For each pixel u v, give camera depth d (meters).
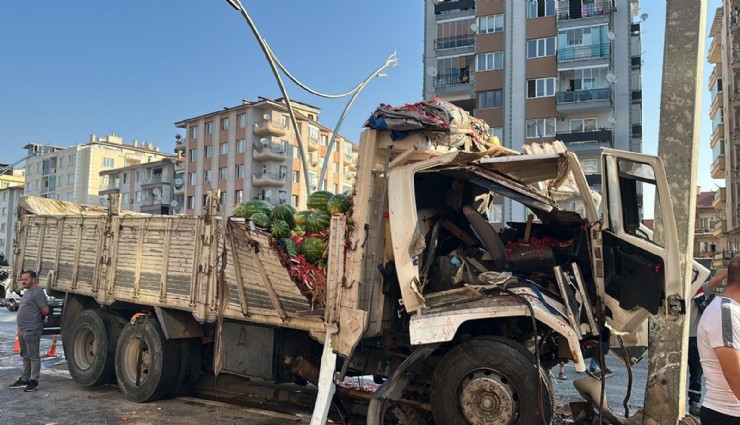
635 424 5.42
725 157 43.75
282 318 6.15
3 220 104.44
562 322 4.65
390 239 5.60
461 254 5.64
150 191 76.00
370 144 5.62
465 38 43.00
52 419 6.89
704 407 3.60
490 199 6.83
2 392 8.37
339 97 15.70
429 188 5.79
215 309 6.81
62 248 9.09
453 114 5.70
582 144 37.69
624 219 5.08
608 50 37.88
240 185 62.94
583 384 5.79
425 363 5.30
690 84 5.45
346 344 5.47
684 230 5.34
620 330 5.05
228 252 6.70
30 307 8.53
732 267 3.68
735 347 3.40
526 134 39.59
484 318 4.94
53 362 11.12
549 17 39.34
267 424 6.72
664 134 5.51
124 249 8.10
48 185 98.44
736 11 40.22
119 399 7.96
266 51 12.91
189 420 6.89
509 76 40.06
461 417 4.82
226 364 6.84
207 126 66.75
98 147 93.19
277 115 62.44
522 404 4.59
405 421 5.39
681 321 4.75
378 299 5.62
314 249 6.20
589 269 5.32
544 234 5.86
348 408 6.50
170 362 7.58
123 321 8.45
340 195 6.76
